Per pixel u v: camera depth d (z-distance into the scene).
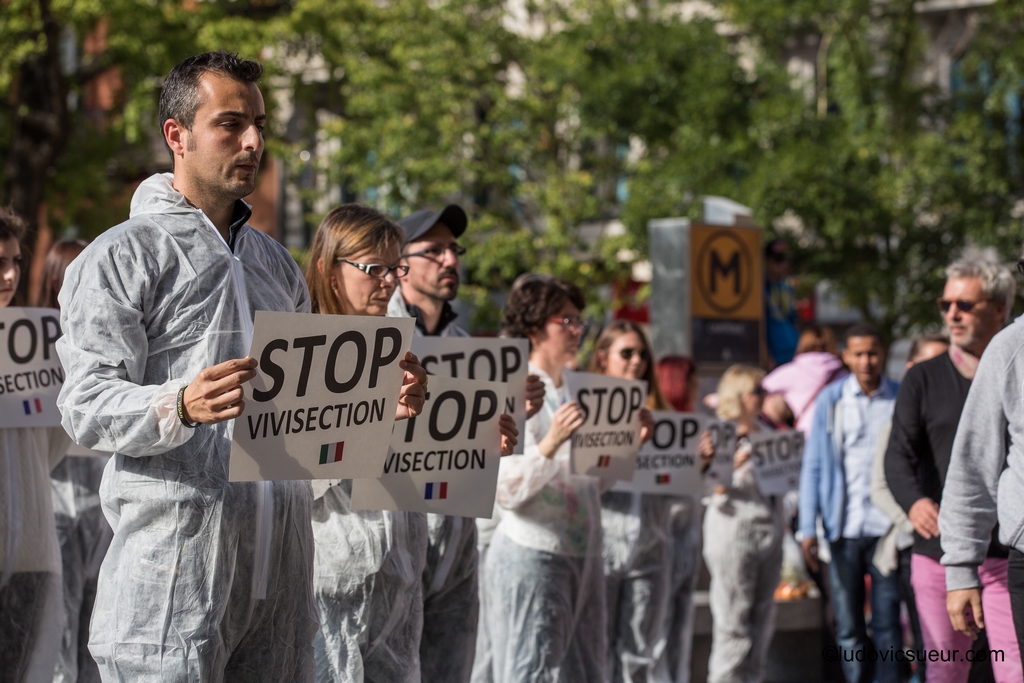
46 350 4.61
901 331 16.58
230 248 3.17
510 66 19.84
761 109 17.47
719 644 7.16
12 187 18.59
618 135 18.59
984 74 17.59
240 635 3.10
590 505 4.96
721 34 19.19
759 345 11.39
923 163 16.41
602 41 18.58
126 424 2.81
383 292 4.04
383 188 19.03
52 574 4.57
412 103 18.56
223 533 3.01
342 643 3.93
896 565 6.94
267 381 2.99
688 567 6.55
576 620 4.95
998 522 4.03
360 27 19.48
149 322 3.01
